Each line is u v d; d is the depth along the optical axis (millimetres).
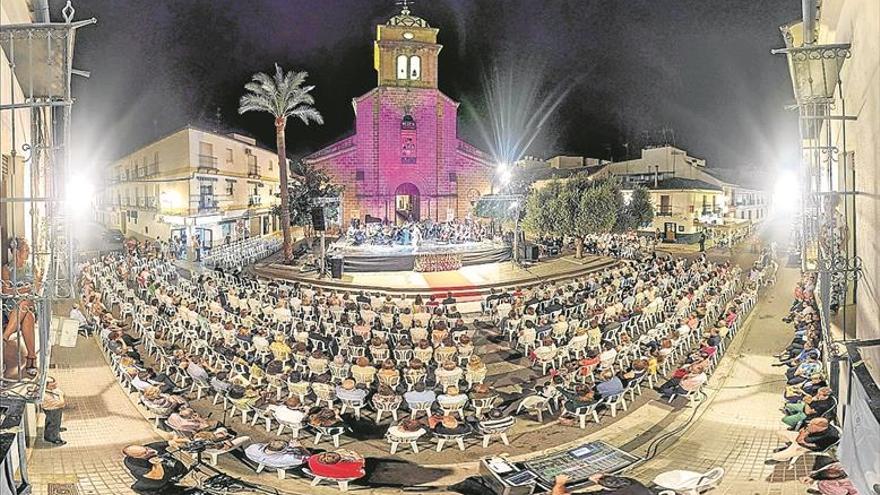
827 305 10000
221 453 13094
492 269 39031
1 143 10344
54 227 9461
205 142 48375
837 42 12125
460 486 12336
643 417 15578
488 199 58156
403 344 20203
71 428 14047
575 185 45406
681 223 57625
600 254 47938
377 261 38062
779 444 13375
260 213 57656
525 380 19000
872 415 7508
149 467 11672
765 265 35062
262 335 20688
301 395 16109
